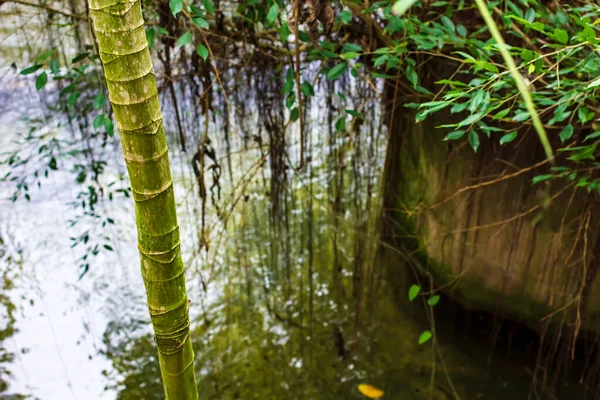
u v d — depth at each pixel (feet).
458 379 7.07
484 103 3.40
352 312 8.13
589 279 5.83
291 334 7.88
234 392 7.09
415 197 7.27
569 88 4.26
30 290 8.54
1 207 9.86
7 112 10.96
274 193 7.11
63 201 9.97
